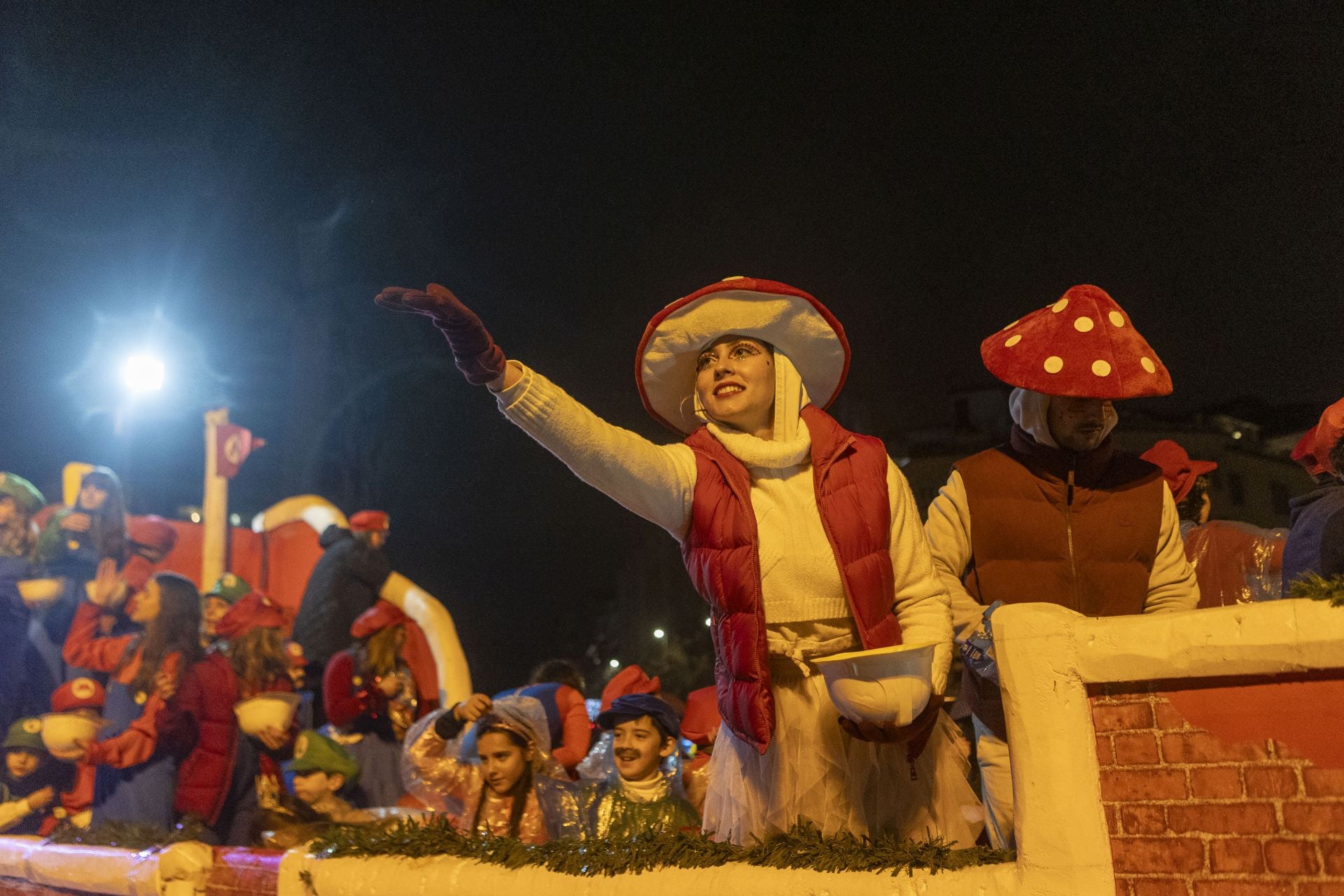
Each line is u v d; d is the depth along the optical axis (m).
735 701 2.71
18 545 7.00
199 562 9.83
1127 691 2.04
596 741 4.73
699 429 2.95
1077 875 2.02
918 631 2.73
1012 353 3.07
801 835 2.47
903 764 2.72
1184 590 3.05
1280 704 1.90
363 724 6.89
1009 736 2.14
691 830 2.99
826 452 2.79
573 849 2.75
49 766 5.99
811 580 2.72
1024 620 2.13
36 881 4.82
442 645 8.15
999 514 3.06
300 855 3.33
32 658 6.81
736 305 2.89
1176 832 1.96
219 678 5.80
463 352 2.52
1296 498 3.09
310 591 8.38
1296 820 1.86
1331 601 1.84
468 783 4.20
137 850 4.25
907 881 2.21
